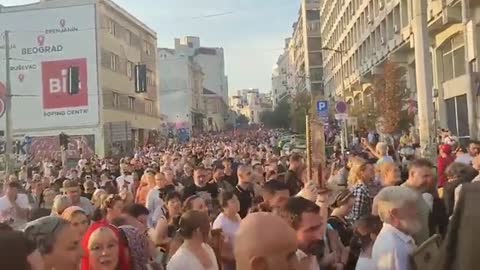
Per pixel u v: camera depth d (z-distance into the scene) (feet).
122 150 195.42
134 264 17.11
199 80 397.60
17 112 187.83
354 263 19.90
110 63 199.72
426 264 13.71
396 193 15.40
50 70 187.52
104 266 15.52
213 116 469.98
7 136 123.65
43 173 98.53
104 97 190.60
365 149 64.08
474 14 93.61
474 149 38.55
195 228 18.22
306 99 236.84
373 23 177.78
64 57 187.73
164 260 21.29
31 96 187.62
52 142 185.57
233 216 23.90
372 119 132.87
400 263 14.75
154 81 263.49
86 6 187.01
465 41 75.10
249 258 7.56
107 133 189.98
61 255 13.58
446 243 6.31
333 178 39.19
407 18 135.64
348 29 229.25
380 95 129.08
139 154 122.52
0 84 176.55
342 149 77.41
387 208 15.37
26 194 40.60
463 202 6.15
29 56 188.75
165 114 346.74
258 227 7.64
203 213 18.70
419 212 16.17
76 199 32.45
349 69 230.27
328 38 305.53
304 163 39.40
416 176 21.34
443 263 6.27
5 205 35.63
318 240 14.98
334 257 18.48
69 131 186.29
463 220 6.06
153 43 263.08
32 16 189.16
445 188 22.33
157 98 267.80
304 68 396.16
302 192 21.16
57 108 186.91
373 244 16.05
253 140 238.48
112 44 202.39
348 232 21.99
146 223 23.11
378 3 171.42
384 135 109.50
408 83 146.41
